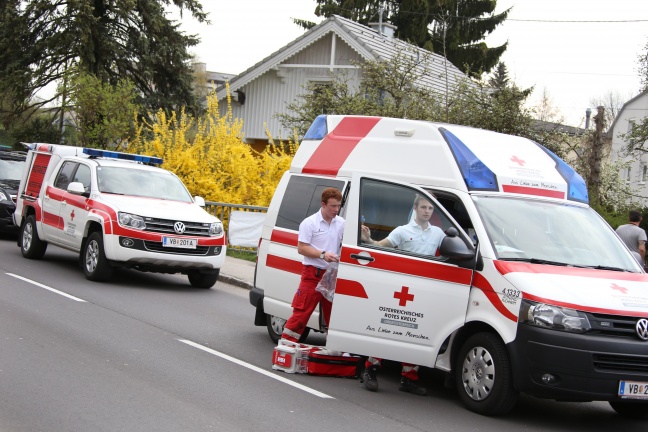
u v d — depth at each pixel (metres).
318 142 9.41
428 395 7.93
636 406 7.78
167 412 6.43
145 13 31.09
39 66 30.52
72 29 29.55
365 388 7.88
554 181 8.20
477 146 8.04
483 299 7.16
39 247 15.59
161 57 31.31
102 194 13.81
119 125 25.67
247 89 31.98
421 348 7.42
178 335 9.74
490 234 7.37
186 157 20.73
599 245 7.89
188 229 13.48
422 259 7.45
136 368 7.86
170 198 14.40
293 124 26.53
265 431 6.14
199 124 22.16
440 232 7.52
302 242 8.18
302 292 8.34
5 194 19.03
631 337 6.74
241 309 12.34
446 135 7.98
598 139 22.00
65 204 14.52
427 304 7.41
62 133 33.06
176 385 7.34
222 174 20.97
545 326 6.71
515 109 19.69
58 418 6.05
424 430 6.59
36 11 30.41
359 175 7.89
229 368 8.24
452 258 7.21
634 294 7.04
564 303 6.74
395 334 7.49
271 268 9.50
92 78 26.39
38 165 16.06
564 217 7.98
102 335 9.27
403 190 7.79
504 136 8.52
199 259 13.49
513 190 7.88
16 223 16.34
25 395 6.61
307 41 29.41
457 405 7.56
